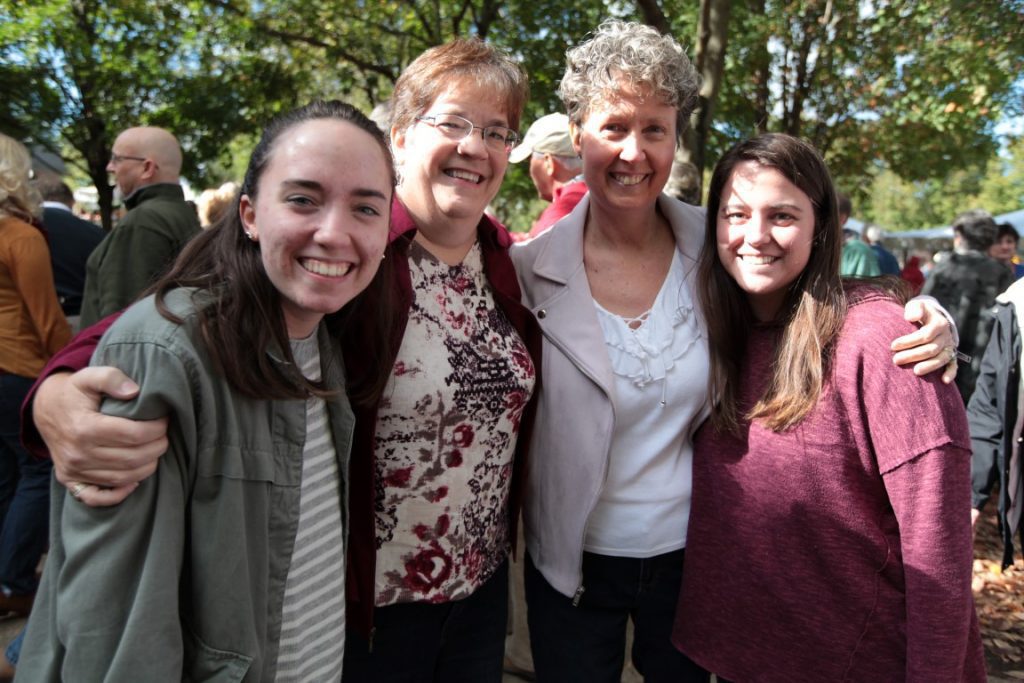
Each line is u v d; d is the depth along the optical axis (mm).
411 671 1704
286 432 1260
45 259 2910
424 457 1589
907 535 1484
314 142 1152
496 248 1770
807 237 1601
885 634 1571
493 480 1725
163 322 1119
